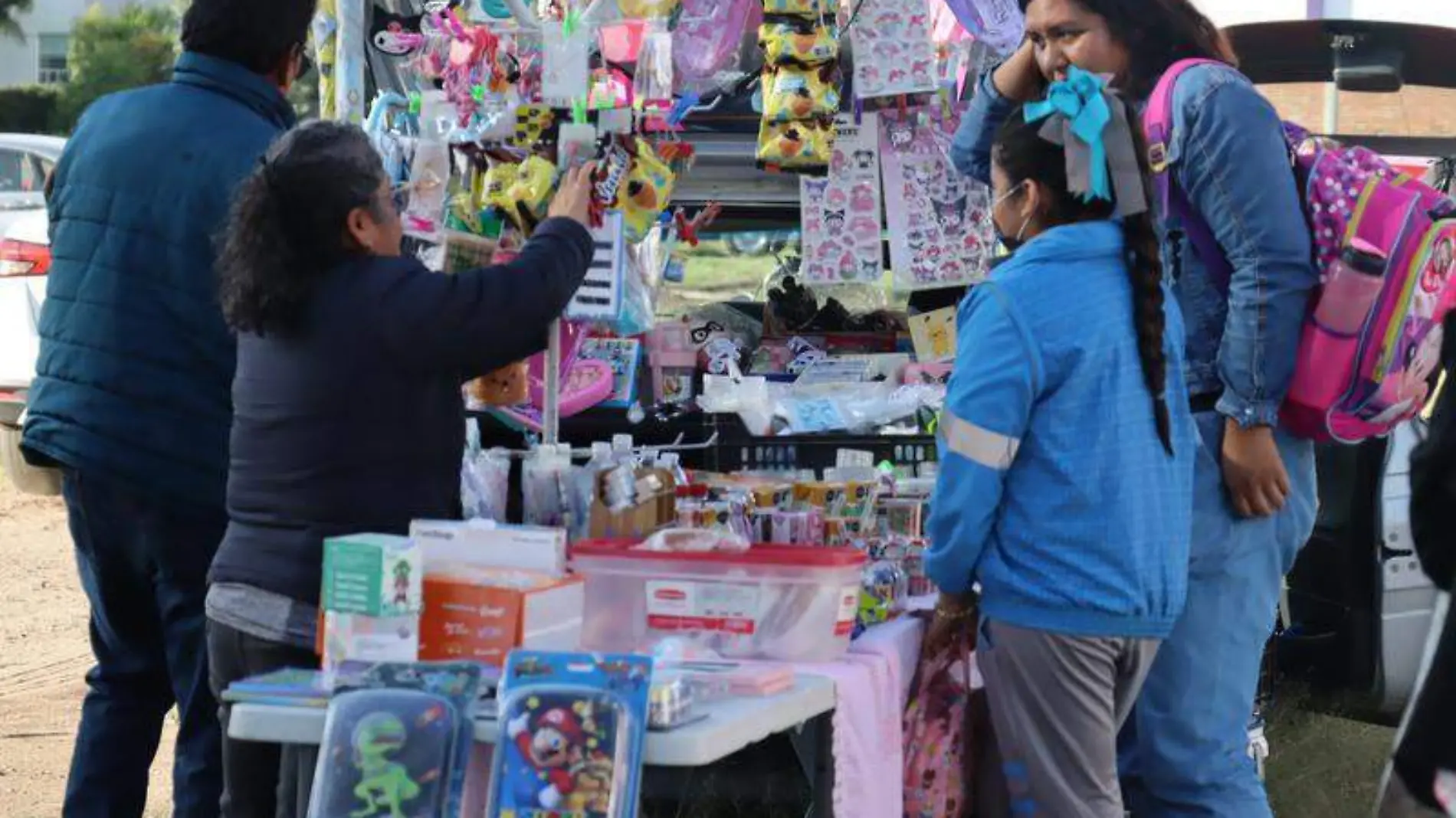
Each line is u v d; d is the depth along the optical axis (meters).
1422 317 5.34
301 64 5.98
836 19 7.15
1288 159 5.39
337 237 4.61
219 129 5.61
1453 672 4.40
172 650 5.70
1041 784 4.90
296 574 4.62
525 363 5.92
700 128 7.70
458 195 5.90
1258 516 5.52
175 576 5.67
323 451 4.61
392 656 4.33
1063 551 4.82
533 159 5.53
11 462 14.24
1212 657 5.56
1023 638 4.87
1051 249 4.86
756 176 7.87
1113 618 4.82
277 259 4.57
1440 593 4.55
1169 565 4.92
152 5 62.78
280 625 4.61
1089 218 4.95
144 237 5.57
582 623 4.86
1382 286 5.28
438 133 6.05
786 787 7.01
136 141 5.62
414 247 5.77
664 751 3.94
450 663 4.11
